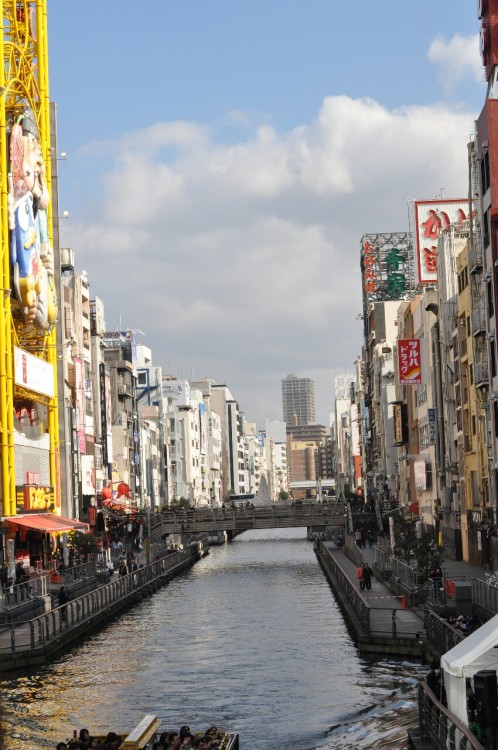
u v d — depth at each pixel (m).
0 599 62.88
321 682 46.78
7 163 88.75
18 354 88.25
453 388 92.69
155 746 29.44
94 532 117.38
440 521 101.50
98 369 142.88
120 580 79.00
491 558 74.12
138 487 176.00
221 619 71.50
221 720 41.00
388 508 132.50
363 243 187.12
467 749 24.08
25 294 89.56
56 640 55.28
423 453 113.50
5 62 98.94
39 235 95.69
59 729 39.59
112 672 51.12
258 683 47.62
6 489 84.19
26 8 100.81
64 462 110.81
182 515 135.38
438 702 27.97
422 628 53.31
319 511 132.12
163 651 57.50
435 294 106.38
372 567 90.25
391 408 154.88
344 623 66.94
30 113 95.94
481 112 71.00
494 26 70.88
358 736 36.75
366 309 187.62
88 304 140.00
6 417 85.00
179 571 114.25
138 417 179.88
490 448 74.50
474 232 77.12
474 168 75.31
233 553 154.38
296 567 118.25
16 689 47.16
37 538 94.31
